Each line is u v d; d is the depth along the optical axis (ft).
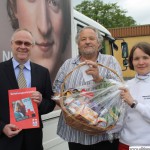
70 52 11.33
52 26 9.95
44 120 9.59
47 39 9.62
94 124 6.89
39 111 7.57
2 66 7.38
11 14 8.09
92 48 8.00
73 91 7.52
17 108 7.07
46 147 9.70
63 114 7.43
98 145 8.16
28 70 7.57
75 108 7.07
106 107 7.25
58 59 10.28
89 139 7.93
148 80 7.23
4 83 7.20
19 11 8.39
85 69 7.46
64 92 7.49
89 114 6.97
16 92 7.11
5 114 7.13
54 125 10.19
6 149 7.11
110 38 17.42
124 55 18.35
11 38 7.60
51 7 9.92
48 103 7.75
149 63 7.22
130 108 7.23
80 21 13.37
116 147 8.25
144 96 7.10
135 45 7.48
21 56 7.32
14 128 6.95
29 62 7.68
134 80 7.47
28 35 7.35
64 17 10.85
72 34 11.66
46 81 7.86
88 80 7.50
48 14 9.73
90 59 8.23
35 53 9.02
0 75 7.25
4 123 7.08
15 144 7.14
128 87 7.36
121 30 82.64
